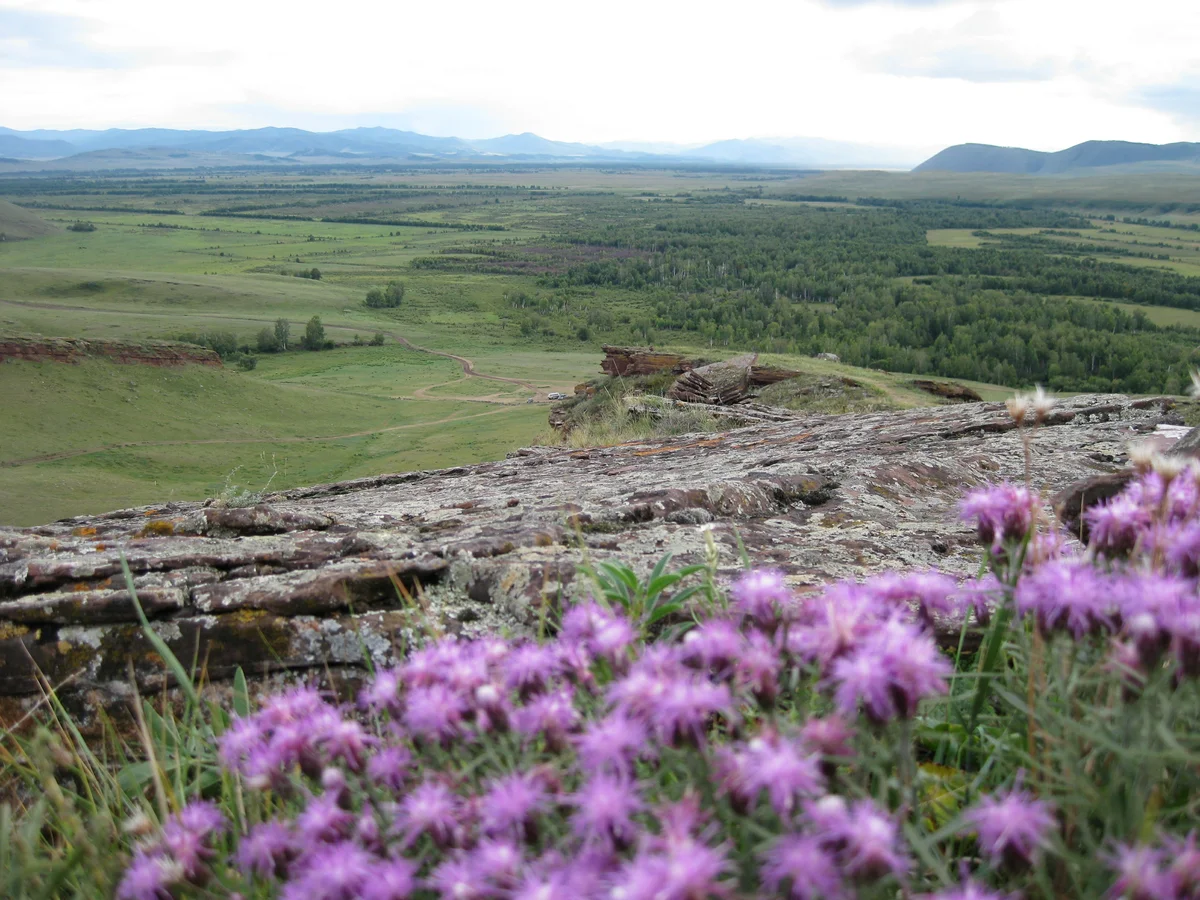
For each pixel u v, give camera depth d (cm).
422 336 18512
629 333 18850
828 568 337
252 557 345
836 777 130
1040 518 188
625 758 110
